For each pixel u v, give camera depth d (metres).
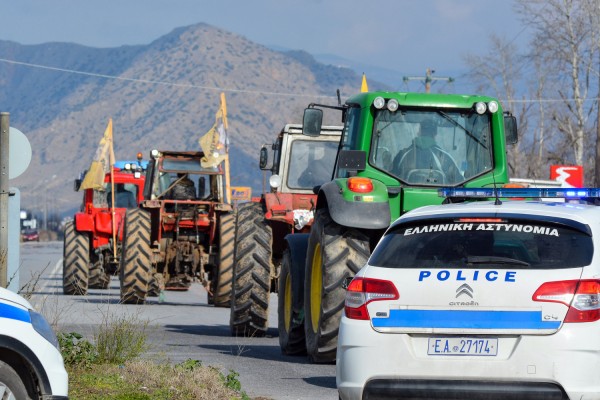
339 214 33.94
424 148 36.75
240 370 34.41
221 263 67.06
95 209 83.44
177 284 70.31
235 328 45.91
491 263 21.84
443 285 21.77
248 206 47.50
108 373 30.03
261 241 45.84
